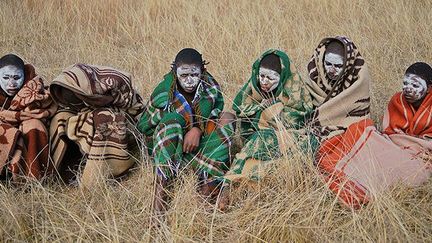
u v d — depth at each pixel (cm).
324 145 430
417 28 693
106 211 382
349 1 754
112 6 782
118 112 443
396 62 625
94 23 757
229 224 375
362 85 450
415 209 380
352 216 371
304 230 362
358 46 657
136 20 749
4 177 421
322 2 754
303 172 400
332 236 361
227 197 397
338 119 450
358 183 392
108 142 426
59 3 782
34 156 417
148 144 451
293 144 408
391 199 372
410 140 422
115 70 455
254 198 384
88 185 414
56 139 432
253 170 403
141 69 629
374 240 354
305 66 604
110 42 689
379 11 748
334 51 447
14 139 413
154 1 766
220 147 417
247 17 717
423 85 425
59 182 426
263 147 414
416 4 755
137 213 395
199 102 432
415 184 396
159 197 392
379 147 416
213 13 719
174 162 411
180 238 354
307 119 448
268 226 362
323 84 461
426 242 352
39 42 707
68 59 648
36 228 366
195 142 417
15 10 755
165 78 443
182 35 685
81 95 424
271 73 432
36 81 433
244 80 588
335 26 704
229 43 660
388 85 555
